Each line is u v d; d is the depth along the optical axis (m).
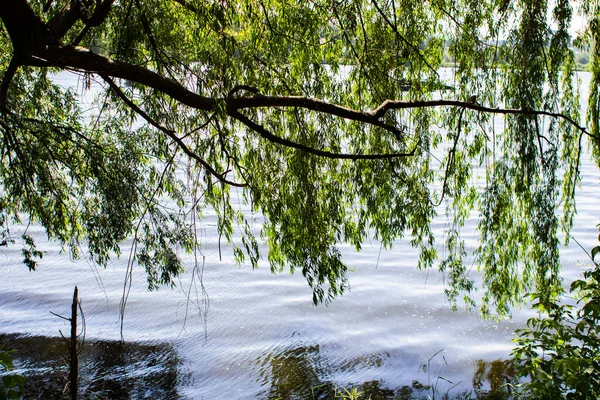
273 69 7.36
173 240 8.91
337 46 7.98
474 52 8.45
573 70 8.49
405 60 7.92
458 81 8.59
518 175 8.36
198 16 6.24
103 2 5.43
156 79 5.71
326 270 7.86
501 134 8.71
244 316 12.05
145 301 12.80
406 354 10.41
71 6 5.80
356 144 8.33
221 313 12.20
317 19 7.07
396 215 8.49
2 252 15.82
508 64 8.41
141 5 6.11
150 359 10.07
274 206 7.62
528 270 8.98
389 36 8.13
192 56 6.77
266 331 11.35
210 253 16.11
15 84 7.40
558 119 8.48
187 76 6.79
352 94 8.20
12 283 13.71
